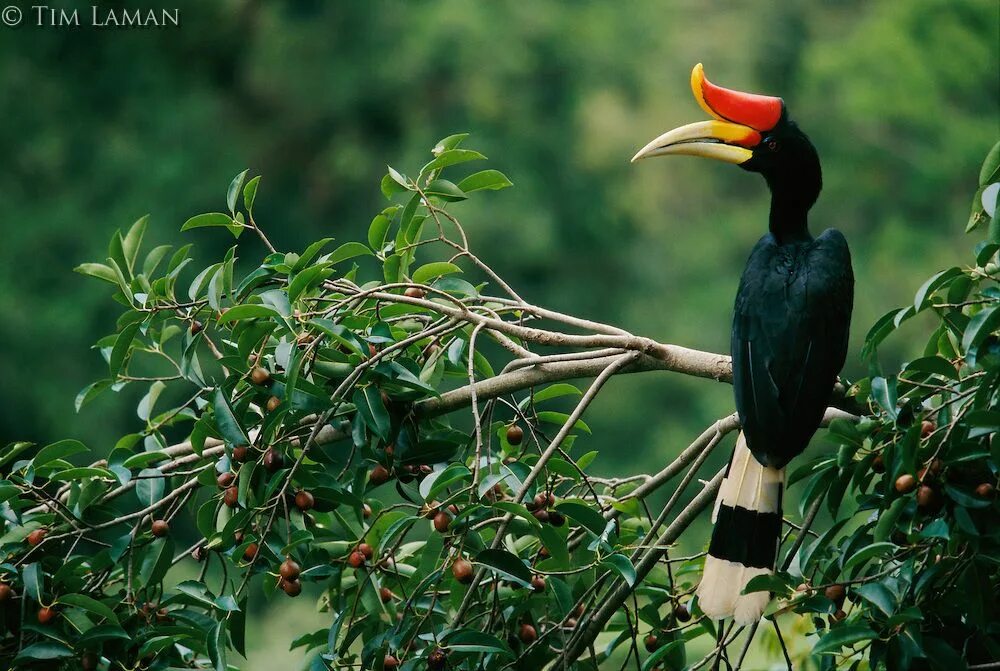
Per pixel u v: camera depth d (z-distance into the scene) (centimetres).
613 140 3384
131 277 759
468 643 644
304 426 712
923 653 598
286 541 700
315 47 3450
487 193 3167
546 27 3388
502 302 760
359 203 3375
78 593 719
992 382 608
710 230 3506
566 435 682
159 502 729
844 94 3384
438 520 645
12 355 2814
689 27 3772
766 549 658
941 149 3288
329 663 675
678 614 741
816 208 3428
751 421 691
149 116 3262
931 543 630
